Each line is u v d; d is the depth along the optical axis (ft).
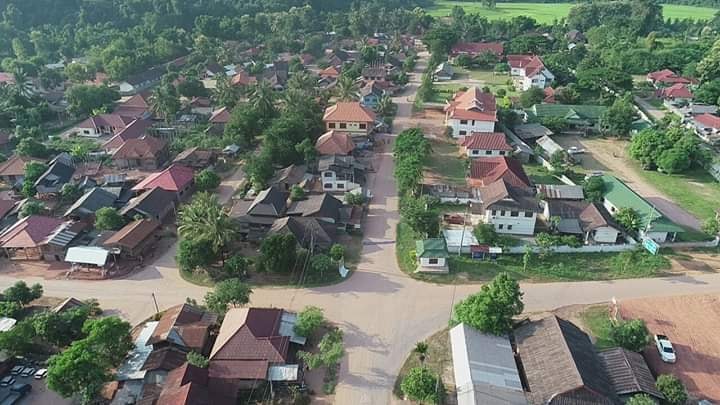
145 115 429.38
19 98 434.30
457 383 165.89
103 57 553.64
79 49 647.56
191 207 244.22
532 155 354.95
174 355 176.45
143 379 168.96
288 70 599.98
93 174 323.78
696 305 212.02
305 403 164.35
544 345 176.04
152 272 234.38
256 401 164.96
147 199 271.69
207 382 164.66
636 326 183.21
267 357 174.50
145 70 575.79
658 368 179.83
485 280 228.84
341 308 209.77
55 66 594.24
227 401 160.04
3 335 172.14
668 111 460.55
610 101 472.85
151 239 252.21
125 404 163.12
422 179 318.65
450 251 246.47
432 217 254.27
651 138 343.26
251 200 284.00
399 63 629.92
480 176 305.73
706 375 177.17
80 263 234.38
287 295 217.56
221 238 226.38
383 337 193.98
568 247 246.88
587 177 317.63
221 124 407.64
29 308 205.77
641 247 250.16
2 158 338.75
